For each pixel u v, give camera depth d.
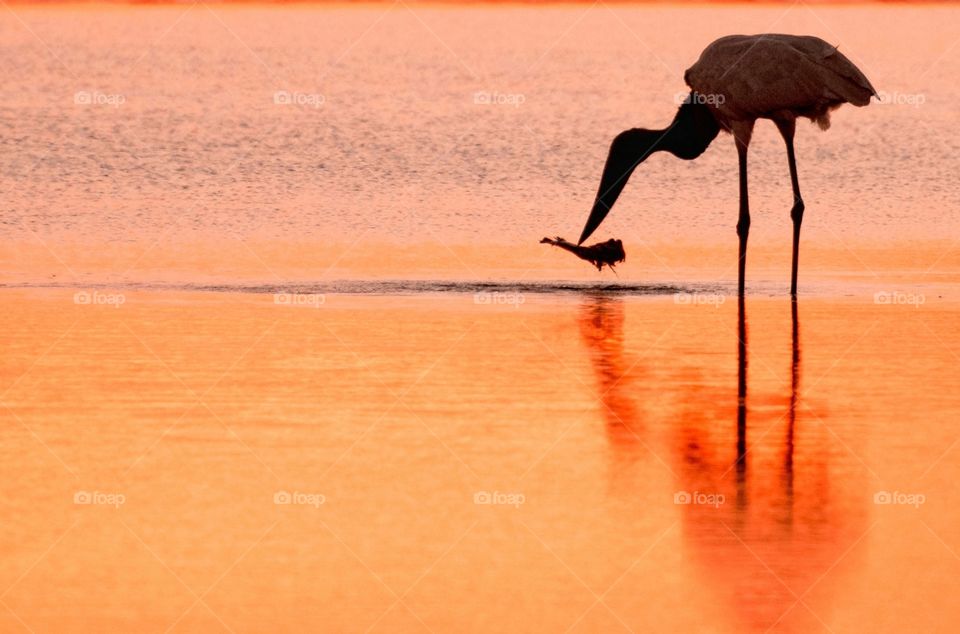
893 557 33.25
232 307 58.16
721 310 58.75
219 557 33.09
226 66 145.75
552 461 39.75
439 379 47.91
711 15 193.75
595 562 32.97
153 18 192.38
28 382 47.03
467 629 29.59
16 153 94.12
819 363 50.22
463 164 92.62
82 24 184.38
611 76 138.38
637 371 49.12
